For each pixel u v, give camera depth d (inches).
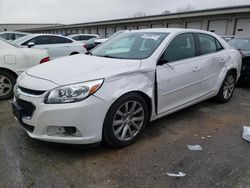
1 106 182.2
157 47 138.3
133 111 123.4
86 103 104.3
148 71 126.3
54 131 107.0
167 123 155.4
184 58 149.9
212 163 111.1
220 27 820.6
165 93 137.2
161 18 986.1
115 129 118.3
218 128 149.6
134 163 110.1
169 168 106.7
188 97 156.0
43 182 96.3
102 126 111.3
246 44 279.1
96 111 107.1
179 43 149.6
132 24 1193.4
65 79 109.0
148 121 134.8
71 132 107.3
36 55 206.4
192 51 157.9
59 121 104.0
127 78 117.6
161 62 134.0
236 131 145.7
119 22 1216.8
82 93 104.5
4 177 98.5
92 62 131.3
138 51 140.9
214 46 180.9
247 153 120.3
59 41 377.7
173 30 155.1
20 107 116.3
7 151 117.5
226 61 186.4
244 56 249.9
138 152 119.5
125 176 101.0
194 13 856.9
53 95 104.5
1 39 203.9
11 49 199.2
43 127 106.6
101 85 108.3
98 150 120.3
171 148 124.0
